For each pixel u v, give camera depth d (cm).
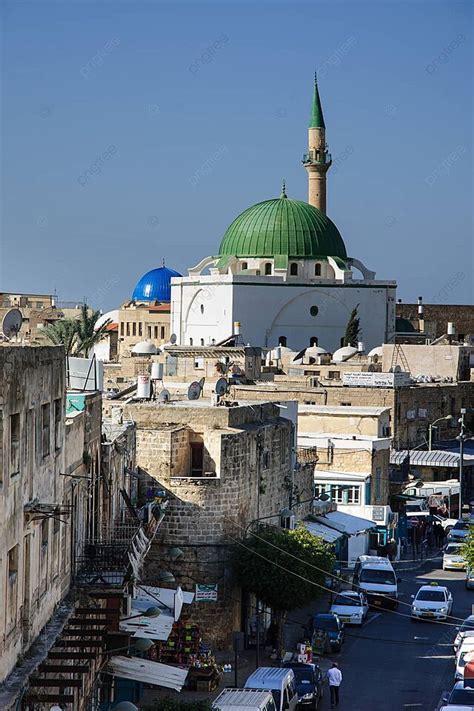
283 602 5741
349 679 5494
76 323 13412
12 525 3238
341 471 8888
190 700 4716
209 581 5728
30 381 3450
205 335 19000
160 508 5553
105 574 4256
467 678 5062
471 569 7062
